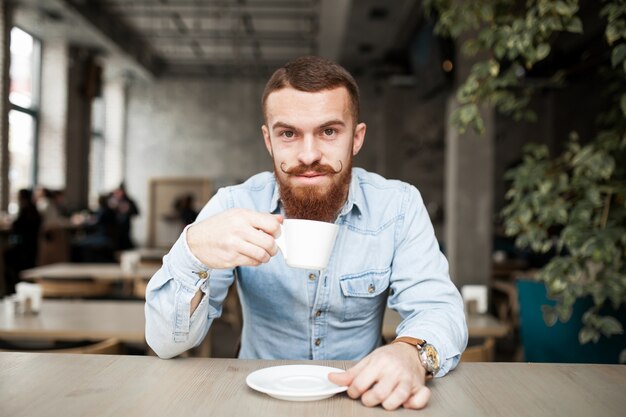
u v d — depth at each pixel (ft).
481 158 16.51
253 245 3.41
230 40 40.47
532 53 6.36
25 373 3.38
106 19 35.01
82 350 6.51
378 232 4.74
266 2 33.30
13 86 32.68
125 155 46.70
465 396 3.13
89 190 38.93
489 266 16.44
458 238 16.47
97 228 29.81
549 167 7.36
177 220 34.71
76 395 3.01
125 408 2.82
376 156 45.60
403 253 4.69
